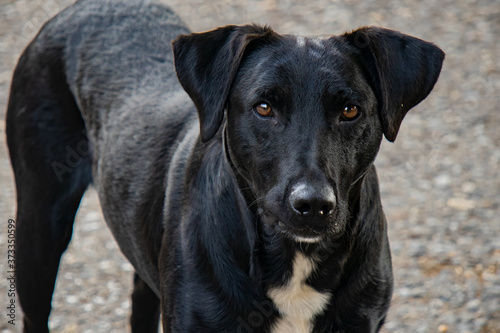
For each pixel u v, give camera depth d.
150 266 5.72
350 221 4.83
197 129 5.50
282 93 4.46
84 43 6.47
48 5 15.35
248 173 4.68
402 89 4.71
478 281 7.89
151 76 6.20
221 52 4.77
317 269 4.85
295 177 4.34
